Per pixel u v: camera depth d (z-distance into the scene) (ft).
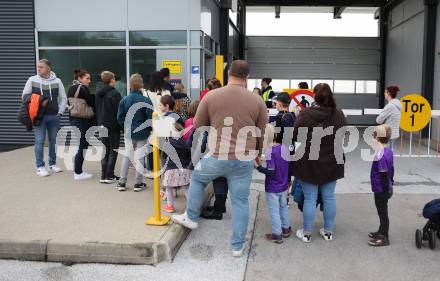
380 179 15.87
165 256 14.52
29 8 35.91
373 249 15.83
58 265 14.24
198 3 34.99
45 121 24.43
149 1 35.32
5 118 36.99
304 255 15.29
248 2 61.00
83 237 14.94
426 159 33.83
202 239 16.57
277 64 67.82
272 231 16.56
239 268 14.14
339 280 13.43
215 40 43.19
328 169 15.84
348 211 20.29
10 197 20.06
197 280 13.32
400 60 57.77
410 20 53.47
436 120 43.11
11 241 14.58
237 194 14.64
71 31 35.91
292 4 60.59
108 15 35.60
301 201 17.34
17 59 36.47
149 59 35.73
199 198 15.81
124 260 14.35
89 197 20.11
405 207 20.83
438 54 44.68
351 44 67.15
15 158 30.01
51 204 18.95
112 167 22.79
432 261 14.79
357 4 61.05
